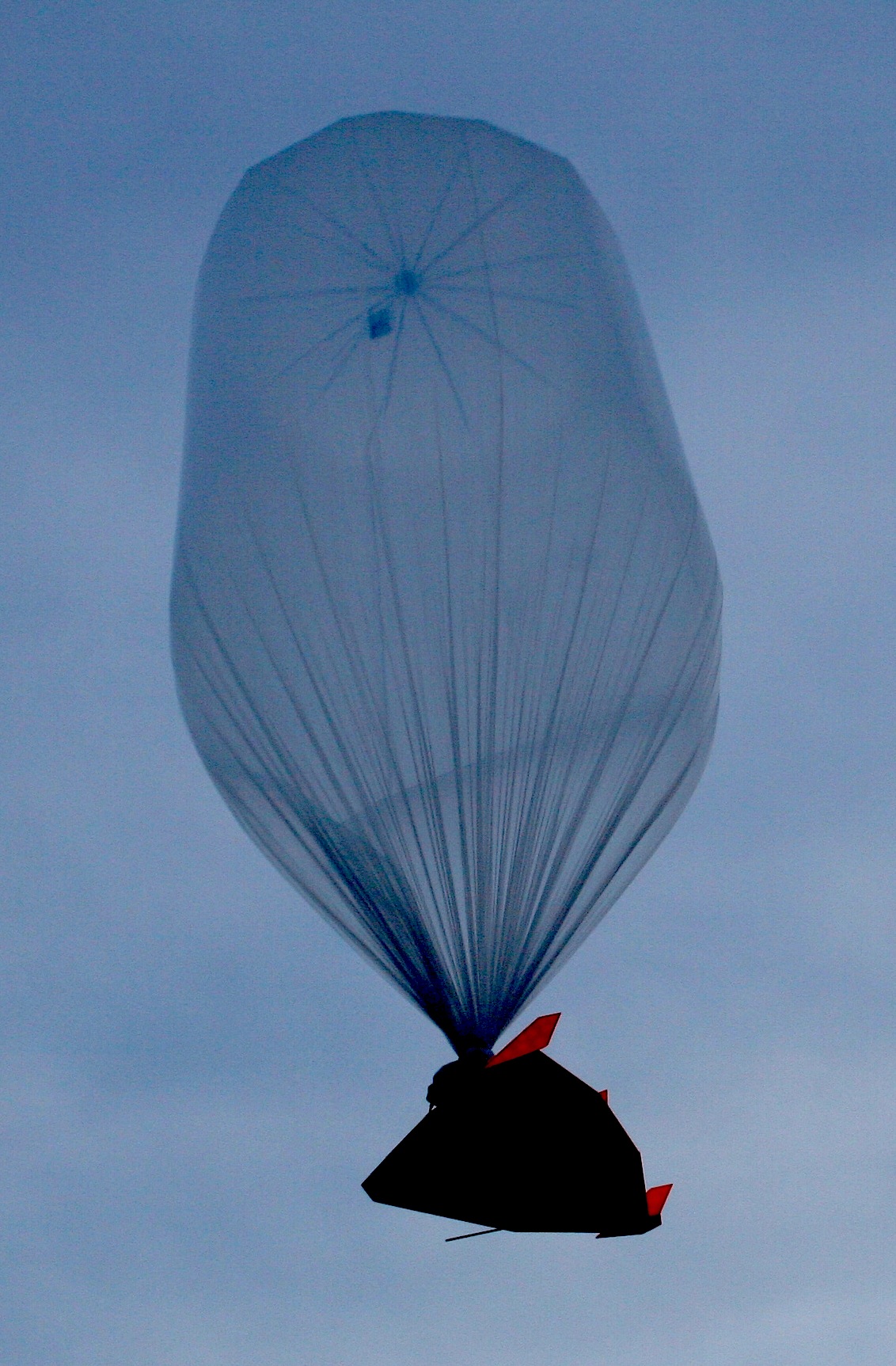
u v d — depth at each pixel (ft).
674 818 33.22
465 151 33.55
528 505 29.12
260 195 34.14
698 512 32.30
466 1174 28.45
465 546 28.86
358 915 30.66
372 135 33.86
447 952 29.58
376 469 29.19
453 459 29.19
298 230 32.78
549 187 33.86
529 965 29.99
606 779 29.68
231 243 34.06
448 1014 29.89
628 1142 29.66
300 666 29.53
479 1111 28.81
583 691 29.27
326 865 30.60
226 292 33.40
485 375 29.81
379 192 32.68
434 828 28.96
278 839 32.22
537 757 29.01
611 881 31.27
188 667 31.99
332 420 29.81
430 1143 28.91
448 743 28.86
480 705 28.81
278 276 32.35
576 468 29.58
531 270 31.73
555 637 28.99
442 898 29.30
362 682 29.01
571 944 31.50
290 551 29.50
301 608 29.40
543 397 29.89
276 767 30.50
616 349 32.22
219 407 31.99
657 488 30.76
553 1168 28.45
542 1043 29.30
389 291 31.04
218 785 33.35
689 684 31.17
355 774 29.43
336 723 29.37
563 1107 29.25
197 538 31.27
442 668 28.81
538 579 28.96
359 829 29.58
